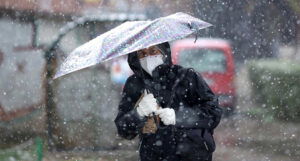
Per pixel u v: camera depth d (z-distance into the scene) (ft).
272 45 179.11
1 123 91.35
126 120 38.99
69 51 88.48
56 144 86.38
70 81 86.79
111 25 91.71
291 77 111.34
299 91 110.11
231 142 92.22
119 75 88.69
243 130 102.73
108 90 87.61
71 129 86.84
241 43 182.70
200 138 38.81
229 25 189.26
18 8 97.40
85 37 90.74
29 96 94.38
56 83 86.63
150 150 39.42
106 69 87.81
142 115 38.68
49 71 86.58
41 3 102.47
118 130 39.86
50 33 103.91
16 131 91.56
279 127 105.29
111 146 87.51
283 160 78.89
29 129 92.58
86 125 87.04
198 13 197.26
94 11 152.76
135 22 40.19
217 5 192.54
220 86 117.60
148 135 39.32
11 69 95.71
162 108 39.17
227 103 116.67
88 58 38.17
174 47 120.47
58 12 107.86
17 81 95.61
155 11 196.54
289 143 90.99
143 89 39.91
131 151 87.45
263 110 113.70
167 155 39.17
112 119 87.61
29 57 97.35
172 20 40.09
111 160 81.56
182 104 39.11
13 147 78.74
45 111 87.56
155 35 38.52
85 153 86.07
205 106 39.06
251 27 183.11
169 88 39.27
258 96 118.52
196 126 38.50
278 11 180.86
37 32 100.99
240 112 116.57
